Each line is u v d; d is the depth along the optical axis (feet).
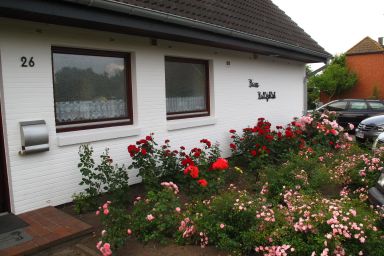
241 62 29.84
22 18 15.48
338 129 28.17
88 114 19.56
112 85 20.72
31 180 16.69
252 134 26.17
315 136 28.17
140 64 21.36
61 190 17.85
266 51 29.68
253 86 31.55
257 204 13.60
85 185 18.76
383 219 13.15
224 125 28.19
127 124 21.34
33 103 16.62
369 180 18.42
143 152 18.35
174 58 24.39
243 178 21.30
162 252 12.80
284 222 12.69
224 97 28.09
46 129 16.74
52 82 17.34
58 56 18.16
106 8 16.69
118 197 17.13
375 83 101.86
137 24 18.49
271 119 34.55
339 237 11.35
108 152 19.83
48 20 16.01
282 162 23.49
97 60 19.90
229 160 26.68
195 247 13.14
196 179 16.94
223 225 12.78
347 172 19.84
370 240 11.60
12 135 15.97
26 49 16.24
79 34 18.21
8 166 16.10
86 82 19.43
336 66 104.12
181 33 21.08
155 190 17.38
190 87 26.08
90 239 14.28
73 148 18.22
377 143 25.67
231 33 24.57
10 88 15.83
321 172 19.13
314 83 104.12
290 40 33.55
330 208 12.37
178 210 13.67
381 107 50.42
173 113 24.79
